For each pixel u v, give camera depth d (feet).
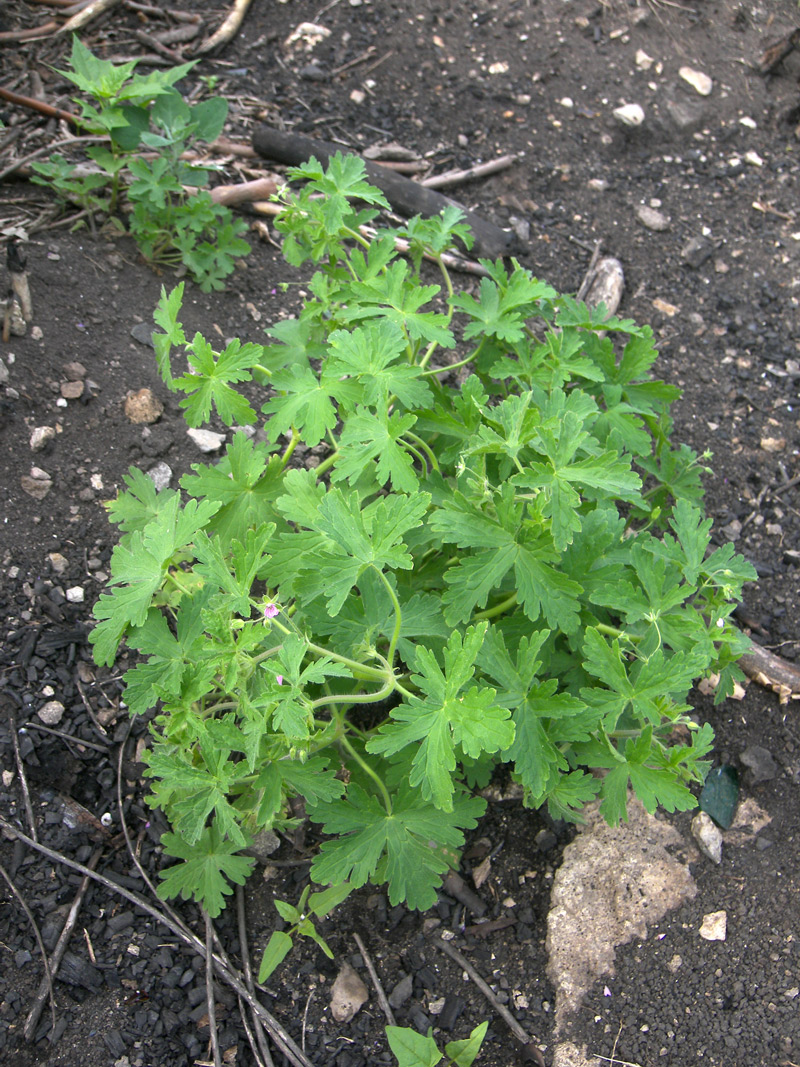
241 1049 2.37
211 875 2.39
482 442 2.30
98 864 2.55
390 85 4.56
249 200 3.87
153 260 3.52
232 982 2.43
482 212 4.19
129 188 3.38
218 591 2.18
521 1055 2.39
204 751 2.04
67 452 3.03
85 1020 2.35
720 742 2.88
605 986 2.47
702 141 4.62
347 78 4.55
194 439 3.16
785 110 4.74
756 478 3.50
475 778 2.46
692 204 4.36
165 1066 2.32
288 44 4.62
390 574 2.32
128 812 2.63
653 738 2.38
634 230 4.23
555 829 2.71
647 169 4.49
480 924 2.59
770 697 2.97
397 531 2.06
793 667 3.01
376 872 2.37
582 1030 2.41
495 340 2.89
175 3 4.64
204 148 4.06
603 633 2.46
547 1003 2.46
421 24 4.80
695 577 2.42
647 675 2.19
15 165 3.58
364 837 2.28
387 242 2.69
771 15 5.06
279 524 2.49
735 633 2.46
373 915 2.60
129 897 2.49
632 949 2.51
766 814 2.74
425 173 4.27
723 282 4.08
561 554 2.28
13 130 3.79
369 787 2.50
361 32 4.73
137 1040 2.34
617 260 4.07
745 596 3.20
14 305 3.17
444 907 2.62
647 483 3.40
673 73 4.79
